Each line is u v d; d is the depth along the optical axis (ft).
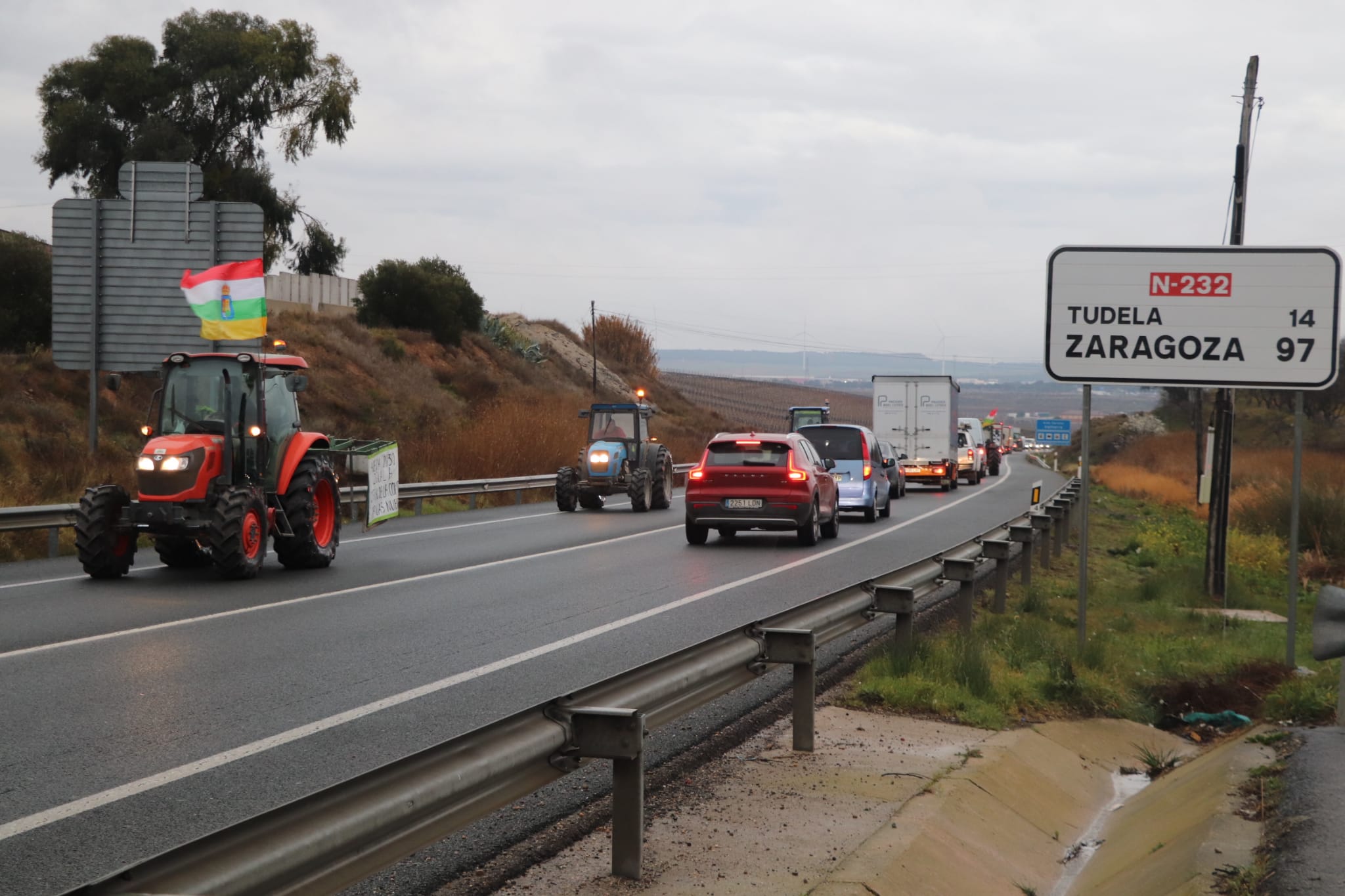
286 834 10.74
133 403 114.73
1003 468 255.70
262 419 49.65
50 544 56.85
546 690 28.35
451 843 17.93
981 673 28.96
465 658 32.37
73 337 89.56
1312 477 88.48
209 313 72.90
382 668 30.99
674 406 304.91
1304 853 16.69
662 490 96.37
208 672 30.14
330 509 55.31
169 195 89.76
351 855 11.57
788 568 55.83
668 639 35.60
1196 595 53.47
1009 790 21.70
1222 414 54.34
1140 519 108.68
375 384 158.92
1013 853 19.22
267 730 24.26
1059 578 56.90
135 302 89.61
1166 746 28.19
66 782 20.51
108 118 172.55
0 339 119.85
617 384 289.12
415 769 12.53
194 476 47.32
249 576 48.70
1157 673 33.32
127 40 175.63
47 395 105.50
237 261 89.81
